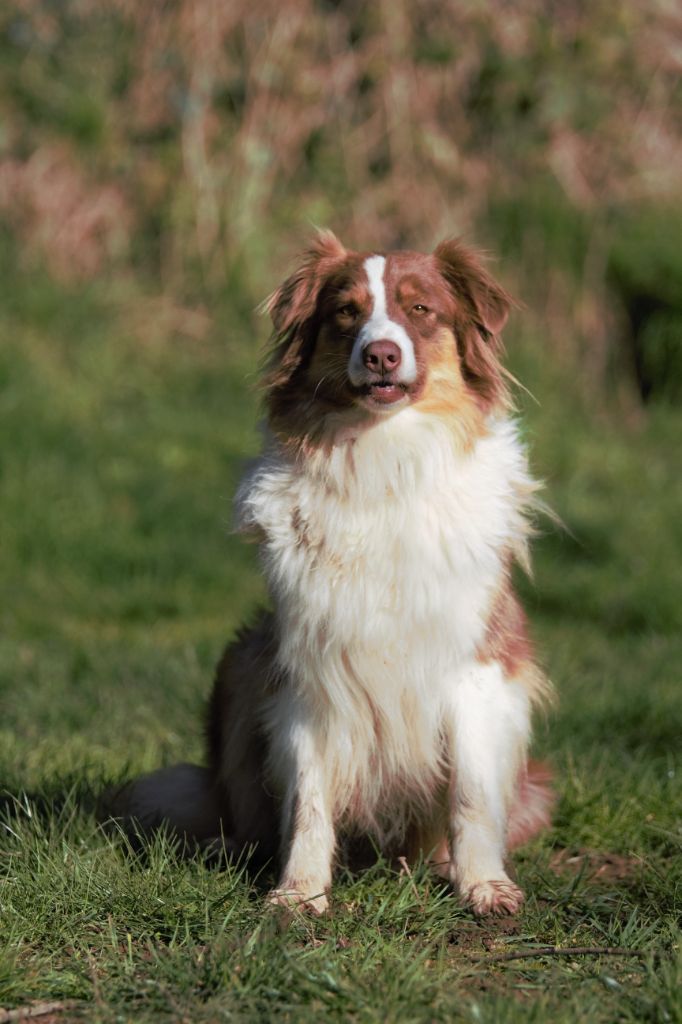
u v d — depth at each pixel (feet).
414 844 23.79
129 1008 17.13
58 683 37.32
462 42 70.44
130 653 41.34
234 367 65.46
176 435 60.34
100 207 68.90
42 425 59.00
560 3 72.38
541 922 20.31
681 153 72.54
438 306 22.25
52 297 65.72
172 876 20.93
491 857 21.45
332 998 17.01
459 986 17.89
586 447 62.80
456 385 22.16
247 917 19.93
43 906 19.86
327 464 21.44
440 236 69.10
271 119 69.46
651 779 27.37
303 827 21.68
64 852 21.54
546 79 71.10
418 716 21.67
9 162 68.85
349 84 70.03
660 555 52.49
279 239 68.95
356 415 21.38
